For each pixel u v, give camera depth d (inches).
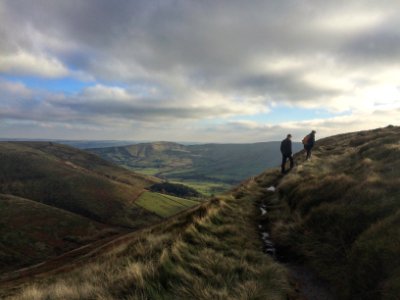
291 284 265.7
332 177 477.7
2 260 3651.6
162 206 6924.2
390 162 527.8
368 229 270.8
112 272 279.7
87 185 7249.0
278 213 487.8
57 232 4714.6
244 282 248.8
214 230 404.8
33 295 272.7
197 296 221.0
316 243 317.7
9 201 5315.0
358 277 230.2
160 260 271.1
